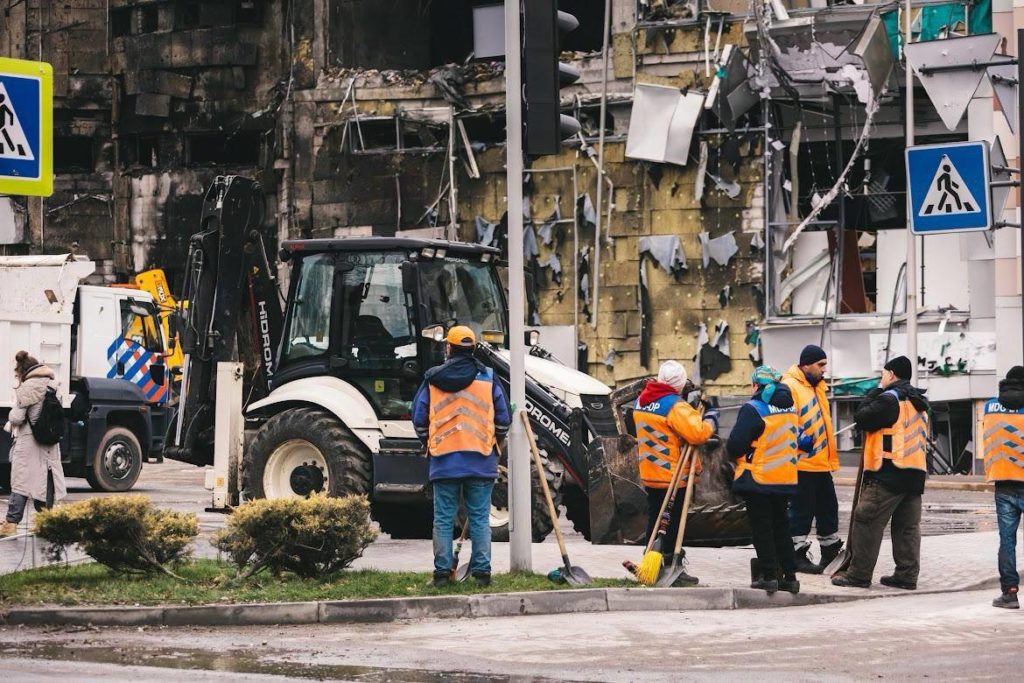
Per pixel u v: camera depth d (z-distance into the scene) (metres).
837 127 91.44
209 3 115.69
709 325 93.62
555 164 96.88
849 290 92.44
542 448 43.91
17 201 106.81
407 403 45.78
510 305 35.56
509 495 35.75
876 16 87.25
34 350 61.62
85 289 66.56
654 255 94.62
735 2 95.06
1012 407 33.53
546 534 44.97
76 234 117.94
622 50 95.44
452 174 100.25
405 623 30.84
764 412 34.44
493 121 100.62
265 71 115.19
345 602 30.98
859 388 89.81
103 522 32.66
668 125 93.44
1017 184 47.81
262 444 46.69
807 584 37.41
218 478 49.84
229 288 51.22
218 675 24.25
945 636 29.33
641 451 36.00
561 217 96.56
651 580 34.50
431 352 45.66
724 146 93.44
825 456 39.53
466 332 33.88
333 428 45.97
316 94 104.62
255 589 32.12
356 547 33.53
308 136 104.81
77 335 66.12
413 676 24.52
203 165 117.00
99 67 119.12
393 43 110.50
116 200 118.12
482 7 102.44
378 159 102.81
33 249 115.94
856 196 91.88
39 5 118.38
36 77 31.19
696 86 93.75
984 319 86.00
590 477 41.78
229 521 33.06
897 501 36.75
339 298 47.03
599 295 95.75
